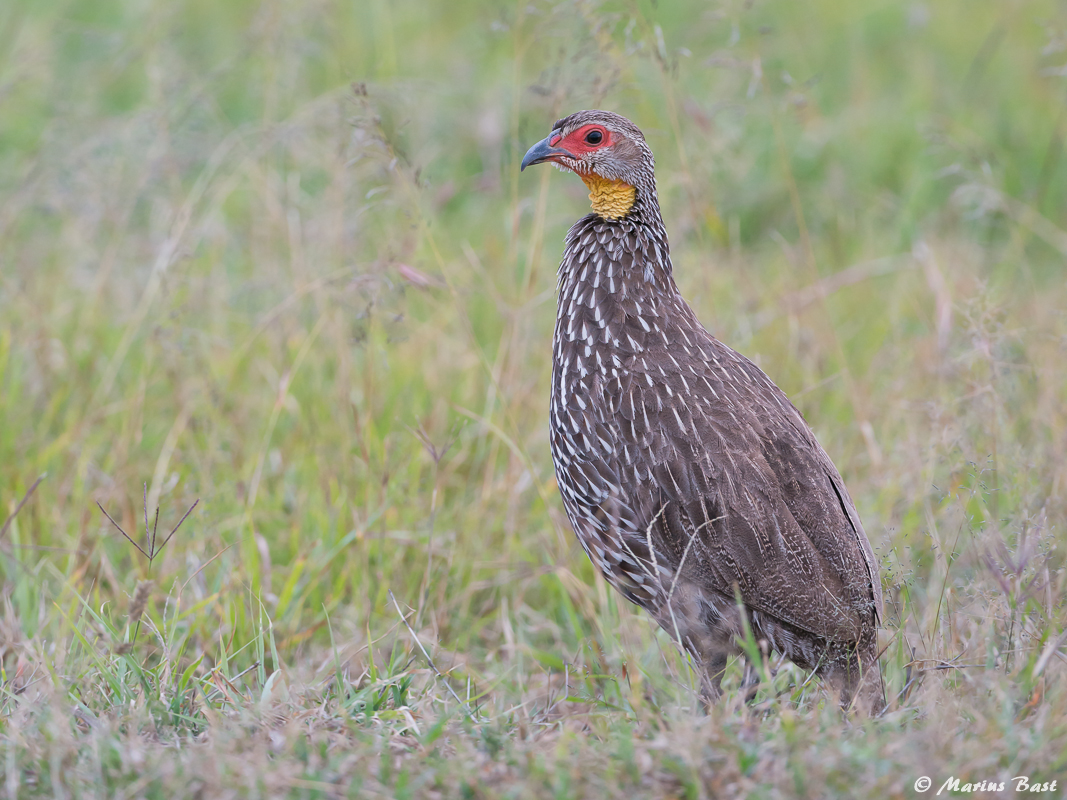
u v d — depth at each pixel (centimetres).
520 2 1296
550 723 788
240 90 1862
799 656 861
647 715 752
